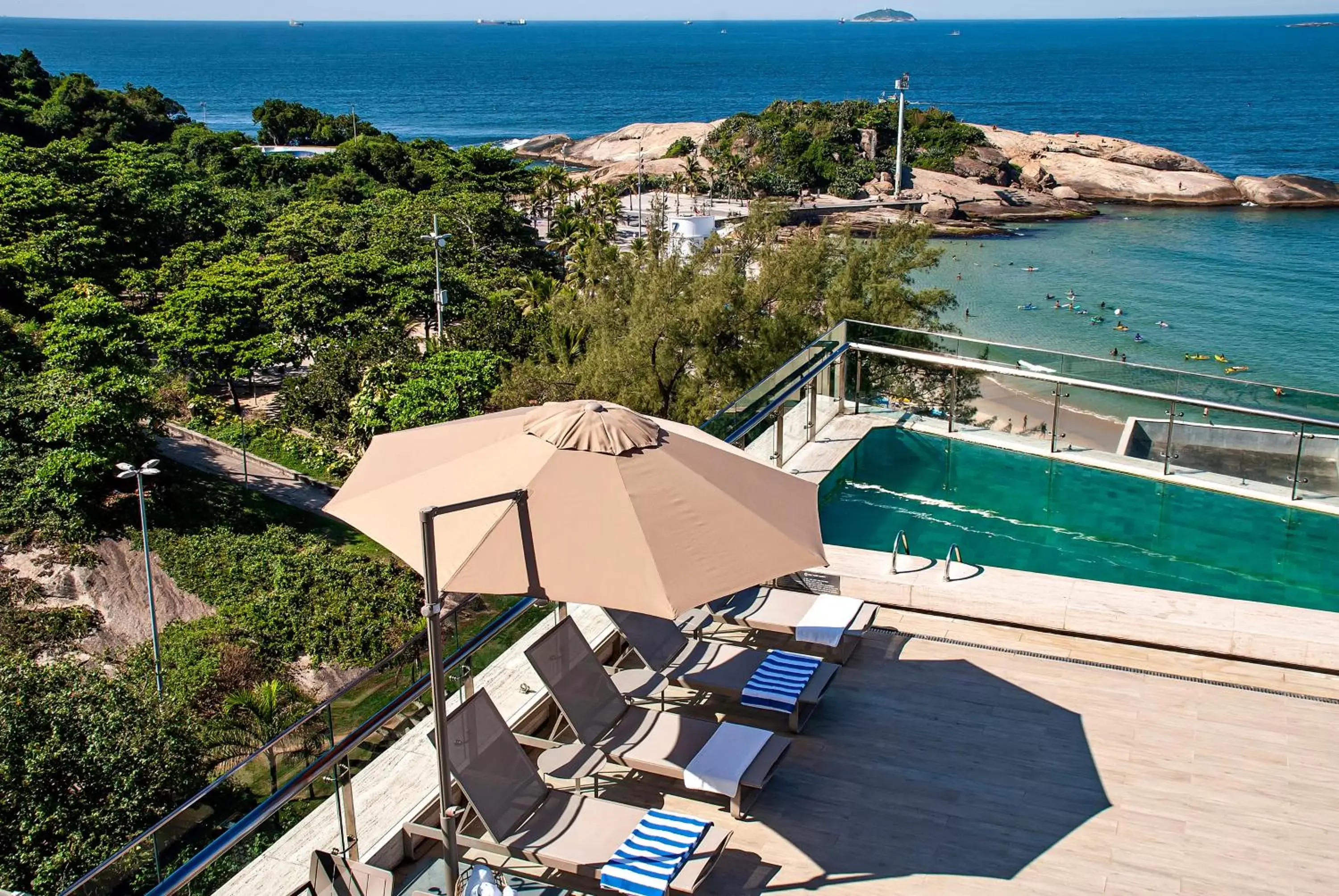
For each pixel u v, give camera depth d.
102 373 38.28
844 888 5.11
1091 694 6.85
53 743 17.59
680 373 25.52
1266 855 5.32
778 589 7.53
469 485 5.00
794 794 5.84
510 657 6.45
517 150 170.25
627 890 4.68
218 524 36.38
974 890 5.09
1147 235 90.44
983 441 12.90
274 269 55.34
